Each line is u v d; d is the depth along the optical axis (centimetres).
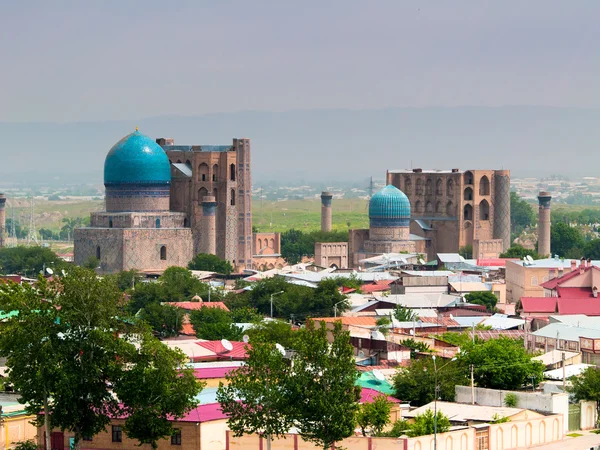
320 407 19775
